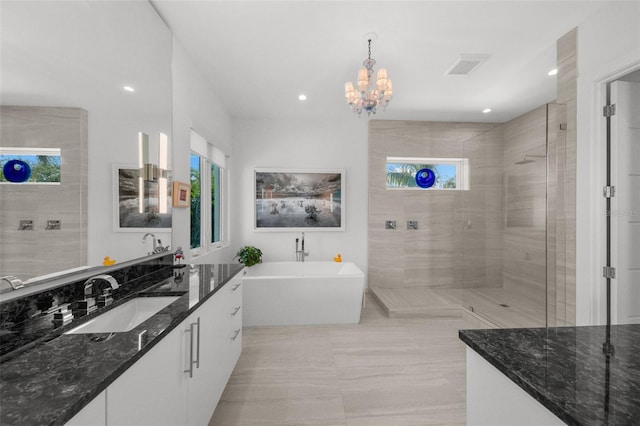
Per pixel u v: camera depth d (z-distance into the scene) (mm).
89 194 1483
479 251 3596
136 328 1092
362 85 2443
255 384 2203
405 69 3004
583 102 2240
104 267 1613
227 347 2020
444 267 4758
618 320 2105
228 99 3807
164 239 2260
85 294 1381
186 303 1407
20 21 1124
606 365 768
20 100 1125
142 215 1966
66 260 1353
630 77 2104
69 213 1362
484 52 2682
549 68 2980
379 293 4410
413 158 4762
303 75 3133
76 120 1390
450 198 4766
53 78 1266
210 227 3633
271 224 4547
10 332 1053
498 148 3496
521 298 3164
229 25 2299
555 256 2461
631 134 2098
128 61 1794
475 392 920
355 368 2439
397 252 4711
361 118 4578
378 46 2592
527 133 3504
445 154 4754
